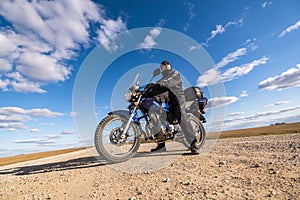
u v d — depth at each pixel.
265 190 1.83
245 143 5.00
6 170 5.06
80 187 2.60
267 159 2.96
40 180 3.22
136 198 1.99
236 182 2.12
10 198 2.45
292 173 2.18
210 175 2.47
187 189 2.07
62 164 4.84
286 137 5.36
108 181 2.73
